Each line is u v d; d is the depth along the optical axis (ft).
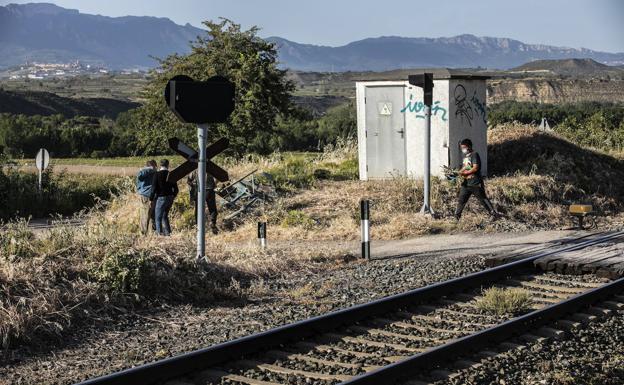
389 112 87.66
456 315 38.45
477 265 52.44
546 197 82.89
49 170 128.26
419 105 86.17
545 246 58.03
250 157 109.91
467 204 77.00
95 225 49.44
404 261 54.49
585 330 35.29
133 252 44.50
